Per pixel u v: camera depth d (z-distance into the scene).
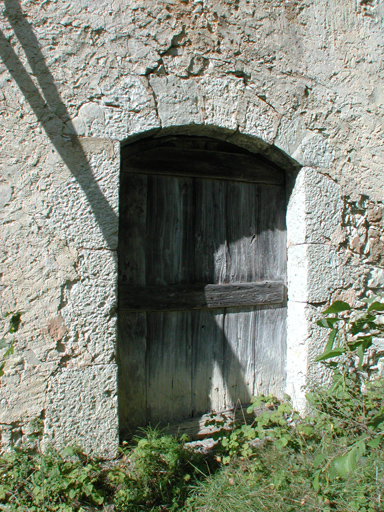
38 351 2.19
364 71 3.06
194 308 2.77
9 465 2.07
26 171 2.17
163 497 2.19
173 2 2.47
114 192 2.32
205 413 2.84
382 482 2.20
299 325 2.90
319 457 1.57
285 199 3.06
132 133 2.37
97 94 2.30
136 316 2.63
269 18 2.75
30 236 2.18
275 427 2.64
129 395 2.62
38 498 1.99
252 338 2.97
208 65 2.57
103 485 2.19
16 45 2.15
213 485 2.24
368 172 3.07
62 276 2.23
